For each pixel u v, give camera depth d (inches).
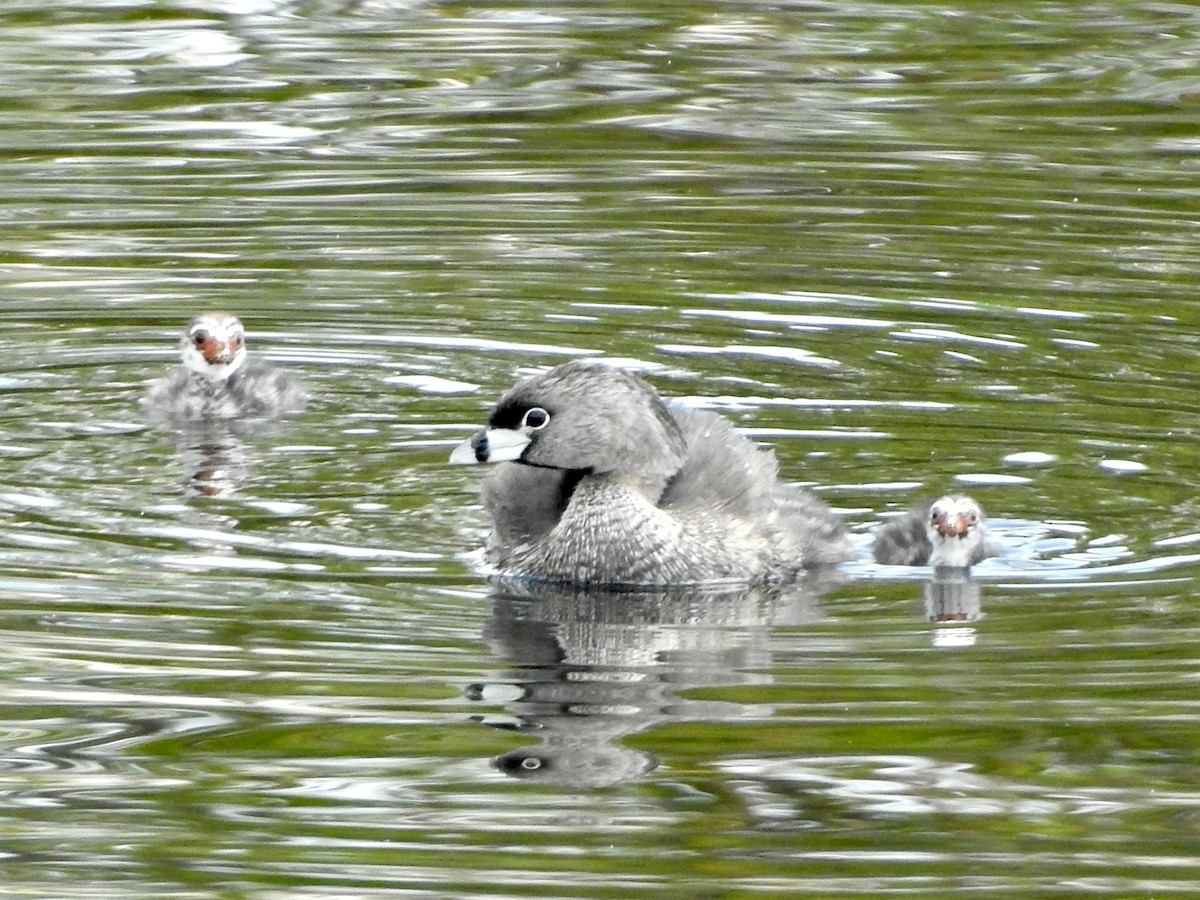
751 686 431.5
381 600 489.7
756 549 520.4
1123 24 1135.0
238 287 749.9
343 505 558.9
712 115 981.2
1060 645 454.6
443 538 538.3
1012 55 1081.4
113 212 836.0
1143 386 641.0
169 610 475.8
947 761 392.8
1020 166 900.6
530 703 422.6
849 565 524.1
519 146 933.8
